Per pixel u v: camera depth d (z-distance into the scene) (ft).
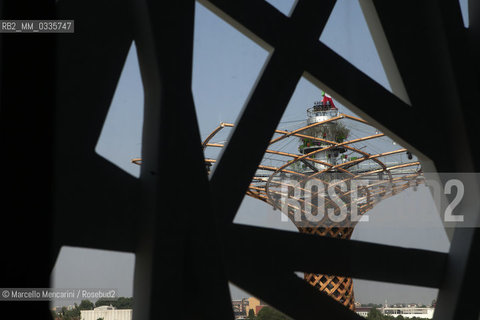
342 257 17.60
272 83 17.10
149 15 15.25
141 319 14.71
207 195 15.51
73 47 15.12
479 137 20.48
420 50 20.62
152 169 15.20
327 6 18.28
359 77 18.79
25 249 10.11
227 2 16.83
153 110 15.65
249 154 16.56
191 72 15.98
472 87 20.56
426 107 20.58
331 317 17.25
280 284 16.55
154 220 14.71
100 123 15.30
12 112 10.59
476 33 22.11
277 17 17.47
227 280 15.55
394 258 18.71
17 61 10.85
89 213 14.64
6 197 10.19
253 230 16.40
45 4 11.33
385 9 20.21
